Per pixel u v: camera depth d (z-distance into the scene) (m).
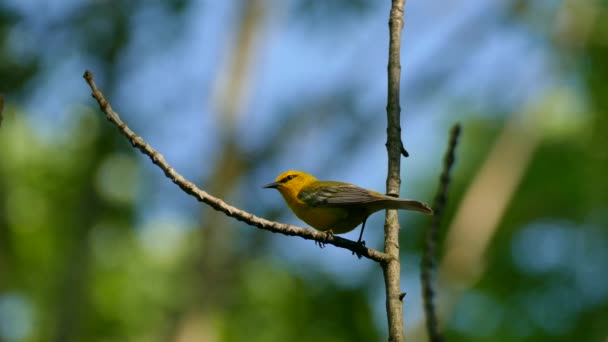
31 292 16.33
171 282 16.56
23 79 16.45
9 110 16.44
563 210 15.35
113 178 16.56
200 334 15.91
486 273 14.85
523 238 15.23
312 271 16.55
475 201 14.57
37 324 16.05
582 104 16.17
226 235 16.98
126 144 16.88
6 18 16.09
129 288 16.22
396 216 6.16
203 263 16.58
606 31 16.80
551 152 15.70
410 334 13.91
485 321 14.35
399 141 6.40
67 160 16.72
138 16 17.09
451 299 13.19
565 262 14.80
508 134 15.83
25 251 16.36
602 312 14.12
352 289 15.99
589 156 15.62
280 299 16.31
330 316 15.98
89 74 6.01
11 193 16.33
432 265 4.71
